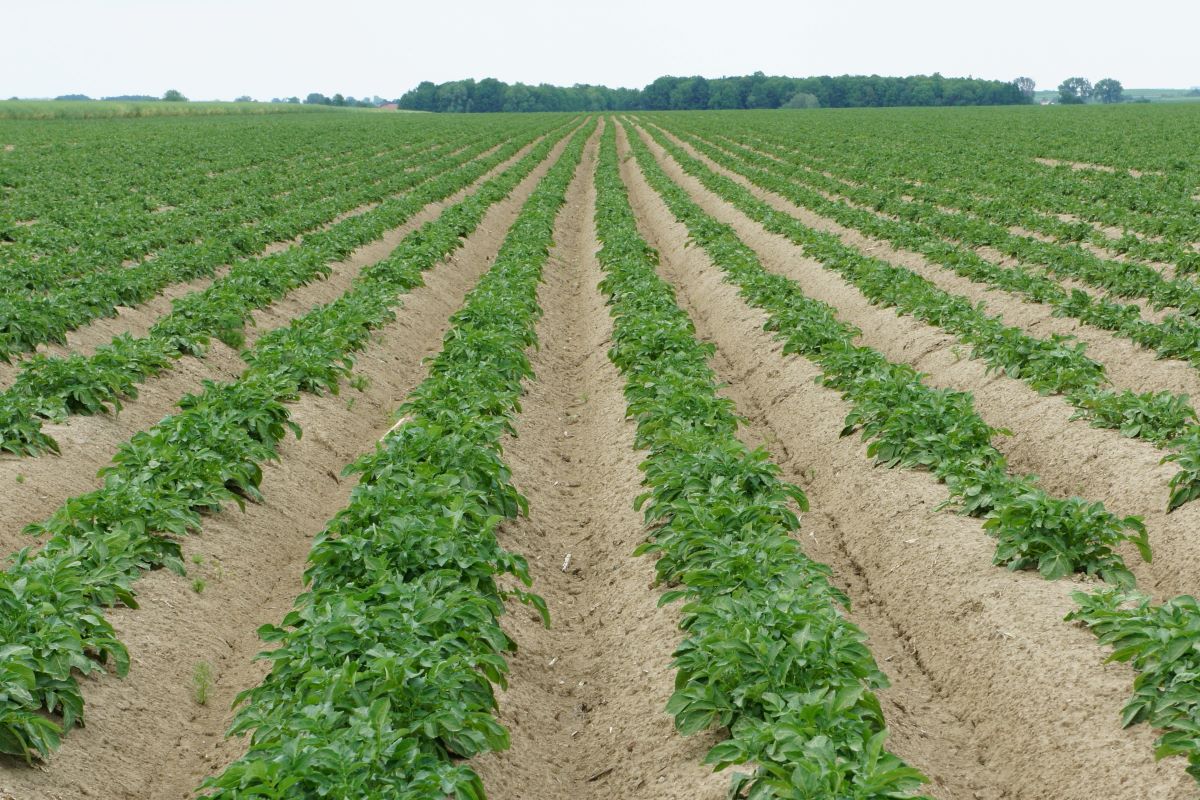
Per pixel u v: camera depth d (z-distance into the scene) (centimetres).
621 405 1517
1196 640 703
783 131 8069
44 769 679
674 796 685
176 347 1602
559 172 4991
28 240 2438
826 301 2209
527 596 906
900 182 3909
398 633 730
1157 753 650
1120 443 1208
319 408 1444
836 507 1202
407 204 3450
